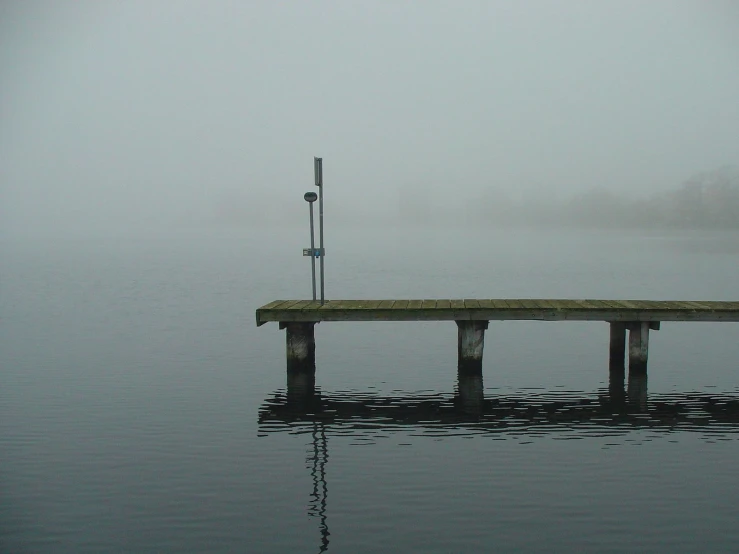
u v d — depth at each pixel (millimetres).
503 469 10336
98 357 18250
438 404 13938
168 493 9594
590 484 9789
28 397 14297
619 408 13578
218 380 15820
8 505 9258
